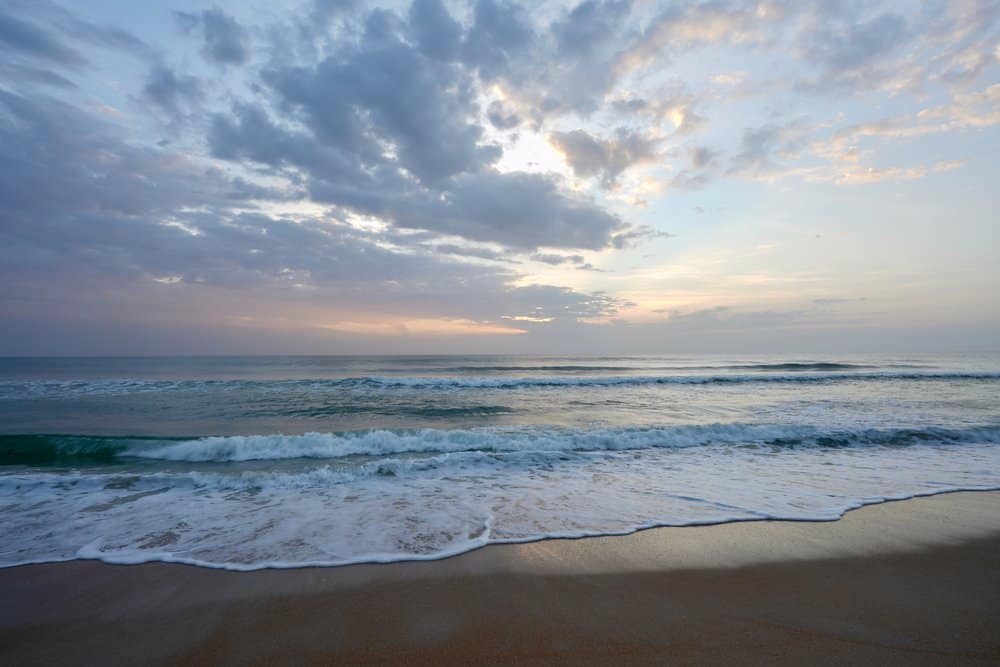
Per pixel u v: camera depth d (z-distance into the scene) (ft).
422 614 10.00
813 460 25.22
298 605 10.41
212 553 13.24
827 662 8.22
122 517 16.22
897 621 9.70
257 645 8.85
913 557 13.12
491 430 34.17
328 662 8.30
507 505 17.66
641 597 10.79
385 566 12.45
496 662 8.29
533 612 10.10
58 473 22.48
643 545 13.92
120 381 68.13
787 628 9.41
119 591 11.05
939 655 8.45
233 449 26.66
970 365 127.03
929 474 22.31
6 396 54.54
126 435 32.60
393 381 70.85
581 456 25.55
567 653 8.54
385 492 19.40
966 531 15.11
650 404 49.24
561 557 13.05
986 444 29.45
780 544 14.01
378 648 8.73
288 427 36.17
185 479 20.57
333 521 15.87
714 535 14.73
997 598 10.78
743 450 27.50
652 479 21.42
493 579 11.71
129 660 8.41
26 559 12.83
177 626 9.54
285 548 13.61
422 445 27.99
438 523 15.70
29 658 8.45
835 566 12.52
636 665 8.14
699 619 9.78
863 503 17.94
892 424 35.19
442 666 8.16
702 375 86.07
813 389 64.18
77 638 9.12
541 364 142.72
